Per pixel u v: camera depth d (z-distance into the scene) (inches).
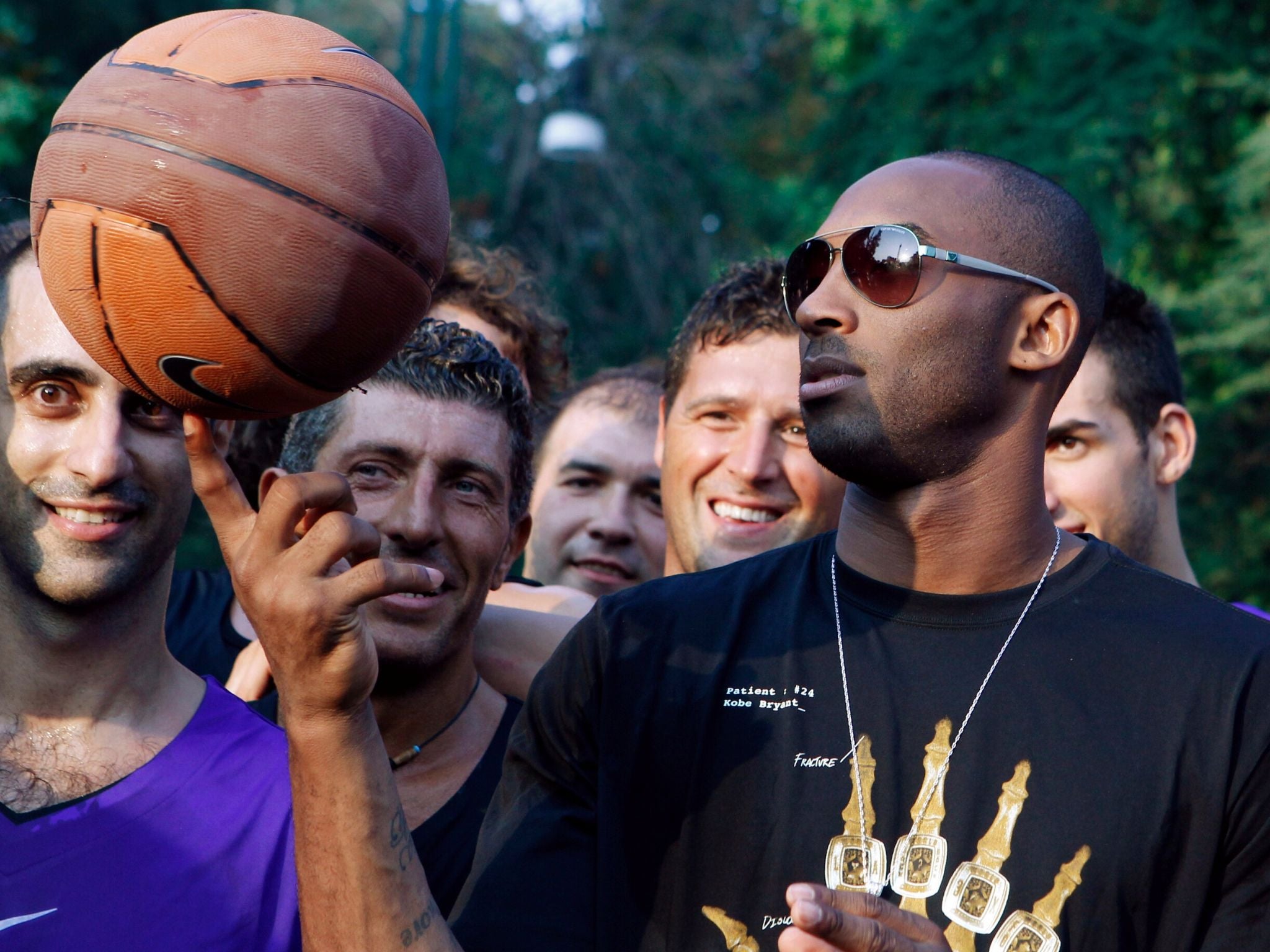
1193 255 538.3
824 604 79.7
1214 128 519.5
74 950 78.0
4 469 83.0
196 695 90.1
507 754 83.4
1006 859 69.8
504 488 104.7
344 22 634.8
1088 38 498.3
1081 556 78.5
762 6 751.7
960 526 77.0
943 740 72.9
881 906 64.0
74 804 82.0
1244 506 498.3
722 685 77.2
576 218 639.8
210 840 82.7
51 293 67.3
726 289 128.5
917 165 80.8
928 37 540.1
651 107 668.1
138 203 63.6
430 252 68.7
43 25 451.8
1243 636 73.5
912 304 75.4
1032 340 77.9
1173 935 69.2
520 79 656.4
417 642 100.4
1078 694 72.7
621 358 617.0
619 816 76.3
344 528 64.7
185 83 65.2
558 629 121.0
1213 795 69.6
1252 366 494.3
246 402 68.5
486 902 75.6
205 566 413.7
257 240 63.9
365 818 67.7
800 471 124.3
